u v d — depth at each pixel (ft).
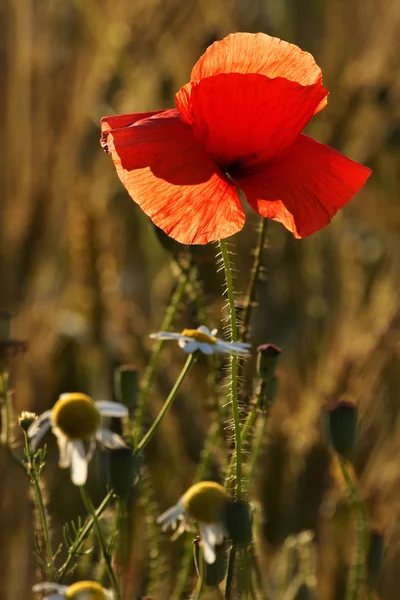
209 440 4.12
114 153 3.81
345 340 4.71
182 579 4.08
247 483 3.93
